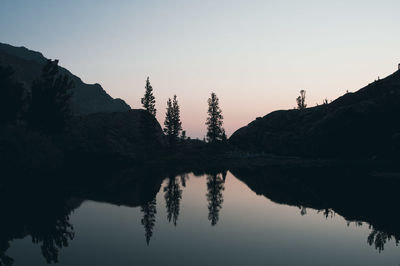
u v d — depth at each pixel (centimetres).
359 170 5416
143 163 7375
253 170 6044
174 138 9988
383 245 1501
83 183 3825
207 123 10094
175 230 1770
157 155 8231
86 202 2620
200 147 10031
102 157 6594
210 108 10031
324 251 1408
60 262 1263
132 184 3862
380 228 1820
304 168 6219
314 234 1697
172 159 7781
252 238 1614
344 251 1408
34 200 2658
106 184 3781
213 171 5888
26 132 4656
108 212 2245
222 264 1238
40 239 1589
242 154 9250
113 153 6775
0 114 3991
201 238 1612
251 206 2502
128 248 1443
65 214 2172
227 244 1510
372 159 7006
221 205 2547
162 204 2580
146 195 3036
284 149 9456
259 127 11200
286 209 2372
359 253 1383
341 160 7419
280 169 6147
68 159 6153
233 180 4381
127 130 8356
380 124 7319
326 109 9750
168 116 10006
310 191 3269
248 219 2048
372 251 1410
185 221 1992
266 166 6969
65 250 1415
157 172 5622
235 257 1323
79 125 7462
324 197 2897
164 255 1346
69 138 6675
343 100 9662
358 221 1984
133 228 1806
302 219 2048
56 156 5131
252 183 4022
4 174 3622
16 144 4019
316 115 9844
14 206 2411
